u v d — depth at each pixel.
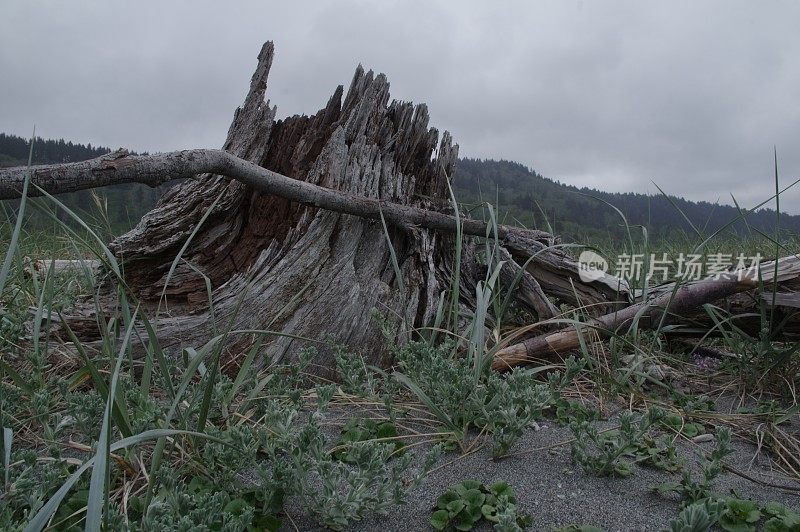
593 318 3.79
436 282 4.06
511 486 2.15
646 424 2.29
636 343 3.51
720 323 3.54
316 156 4.05
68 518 1.82
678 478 2.27
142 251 3.58
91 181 2.65
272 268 3.62
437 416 2.56
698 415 2.96
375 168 4.10
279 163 4.08
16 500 1.79
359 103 4.17
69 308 3.35
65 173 2.56
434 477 2.25
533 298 4.17
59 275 4.29
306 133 4.09
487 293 3.09
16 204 4.03
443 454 2.46
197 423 2.22
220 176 3.73
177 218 3.66
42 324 3.30
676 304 3.70
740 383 3.45
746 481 2.32
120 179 2.74
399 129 4.36
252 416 2.71
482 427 2.64
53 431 2.32
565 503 2.06
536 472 2.28
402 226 3.90
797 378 3.42
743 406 3.19
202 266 3.71
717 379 3.62
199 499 1.80
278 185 3.42
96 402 2.30
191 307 3.61
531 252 4.34
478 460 2.38
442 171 4.70
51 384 2.74
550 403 2.65
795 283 3.60
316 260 3.64
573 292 4.29
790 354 3.21
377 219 3.90
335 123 4.13
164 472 1.94
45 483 1.84
